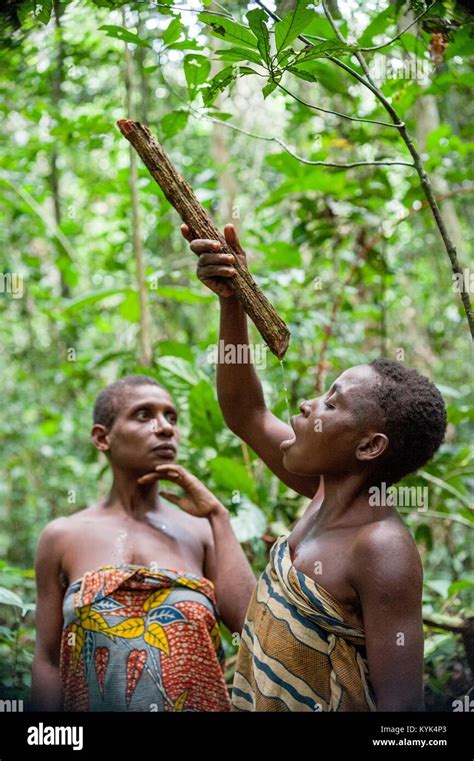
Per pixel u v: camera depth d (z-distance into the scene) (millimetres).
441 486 3379
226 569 2393
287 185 3768
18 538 5633
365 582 1647
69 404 6047
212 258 1788
